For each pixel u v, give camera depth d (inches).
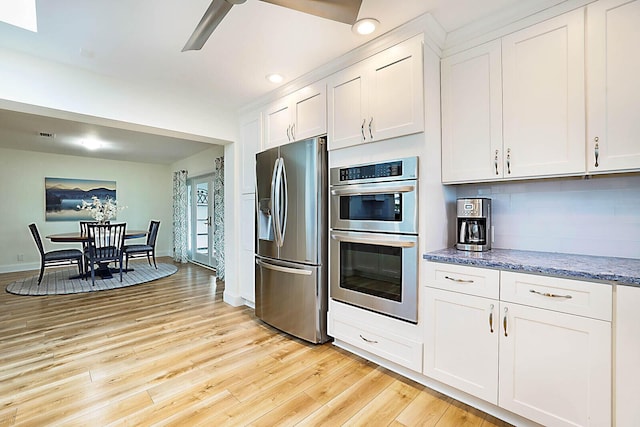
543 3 63.9
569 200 72.8
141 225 283.7
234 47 84.4
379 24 74.0
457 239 81.3
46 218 237.3
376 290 83.4
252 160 130.8
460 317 67.8
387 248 80.7
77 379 79.8
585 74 60.1
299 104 106.7
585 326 52.7
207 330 112.7
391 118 79.1
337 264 93.7
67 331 111.6
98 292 165.2
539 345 57.4
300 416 65.7
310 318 99.9
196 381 79.0
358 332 89.0
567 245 73.1
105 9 67.9
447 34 77.4
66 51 86.7
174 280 194.2
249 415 66.1
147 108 111.3
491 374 63.4
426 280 73.5
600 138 58.7
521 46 67.7
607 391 50.8
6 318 125.0
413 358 75.9
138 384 77.6
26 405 69.1
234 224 141.7
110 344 100.7
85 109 98.4
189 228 271.1
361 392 74.2
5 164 222.4
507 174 70.1
